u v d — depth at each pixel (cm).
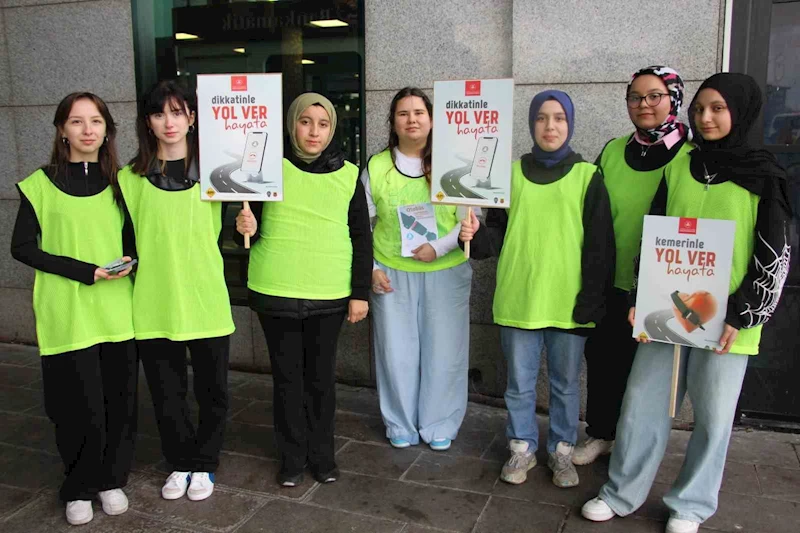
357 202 328
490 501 323
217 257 312
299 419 334
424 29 423
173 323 305
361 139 456
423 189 350
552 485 337
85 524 307
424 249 351
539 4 394
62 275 286
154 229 303
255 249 330
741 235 266
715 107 264
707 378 275
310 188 318
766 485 336
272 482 343
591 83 394
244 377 491
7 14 514
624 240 327
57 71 511
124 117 501
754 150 265
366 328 464
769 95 380
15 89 523
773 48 375
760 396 404
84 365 294
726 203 267
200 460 326
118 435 309
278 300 318
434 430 375
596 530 298
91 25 497
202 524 307
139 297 308
